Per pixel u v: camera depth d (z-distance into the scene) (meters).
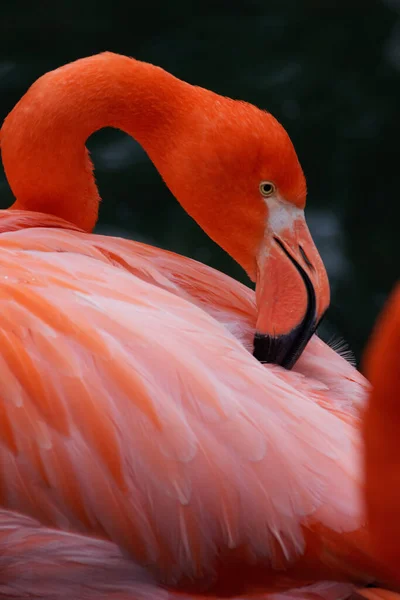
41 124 3.82
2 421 2.81
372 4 10.77
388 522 2.36
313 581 2.84
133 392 2.80
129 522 2.79
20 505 2.83
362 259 9.67
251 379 2.90
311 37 10.68
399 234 9.89
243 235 3.66
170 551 2.81
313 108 10.34
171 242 9.27
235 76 10.40
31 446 2.80
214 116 3.66
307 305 3.53
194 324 3.05
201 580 2.85
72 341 2.88
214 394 2.82
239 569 2.83
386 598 2.76
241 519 2.75
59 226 3.67
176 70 10.38
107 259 3.42
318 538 2.76
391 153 10.21
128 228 9.36
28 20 10.46
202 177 3.65
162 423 2.77
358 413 3.20
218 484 2.74
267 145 3.56
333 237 9.74
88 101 3.83
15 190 3.95
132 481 2.77
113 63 3.88
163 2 10.73
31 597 2.95
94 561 2.86
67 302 2.98
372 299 9.35
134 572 2.86
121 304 3.03
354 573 2.78
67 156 3.88
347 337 9.11
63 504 2.81
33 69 10.23
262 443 2.77
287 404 2.88
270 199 3.62
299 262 3.58
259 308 3.57
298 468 2.77
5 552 2.88
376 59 10.59
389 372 2.16
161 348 2.89
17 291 2.99
